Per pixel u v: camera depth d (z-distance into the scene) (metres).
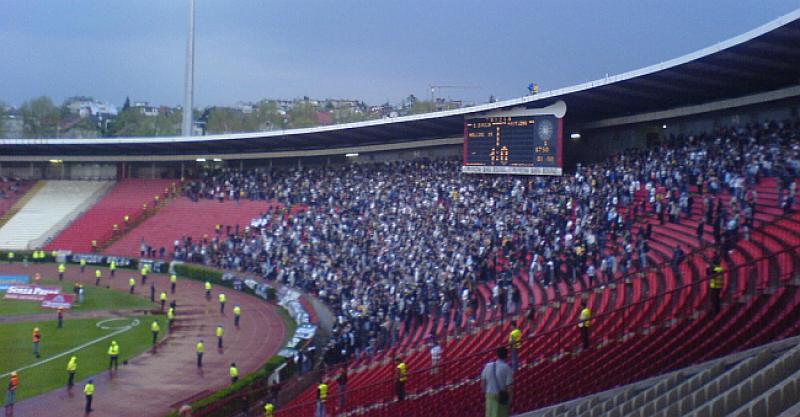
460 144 63.84
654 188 36.31
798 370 9.81
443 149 65.69
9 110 137.75
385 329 33.59
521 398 17.36
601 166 45.09
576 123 53.22
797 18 26.86
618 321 21.20
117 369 32.97
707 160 36.56
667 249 29.05
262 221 64.06
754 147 34.56
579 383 16.70
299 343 35.16
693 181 35.62
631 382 15.24
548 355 20.55
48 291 50.09
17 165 86.06
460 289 34.72
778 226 24.33
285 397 28.36
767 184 30.95
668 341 17.22
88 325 42.09
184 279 60.34
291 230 59.66
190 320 44.25
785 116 40.03
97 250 69.94
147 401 28.30
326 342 37.12
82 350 36.28
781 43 30.88
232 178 76.69
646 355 16.78
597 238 32.41
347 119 120.38
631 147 50.97
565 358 19.45
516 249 37.22
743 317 16.34
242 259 58.03
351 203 60.00
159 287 55.88
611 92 42.62
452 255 40.31
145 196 79.00
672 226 31.56
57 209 78.50
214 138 72.25
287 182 71.06
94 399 28.45
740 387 9.22
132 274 62.50
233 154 79.38
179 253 64.56
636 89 41.50
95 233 73.25
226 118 137.00
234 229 68.25
